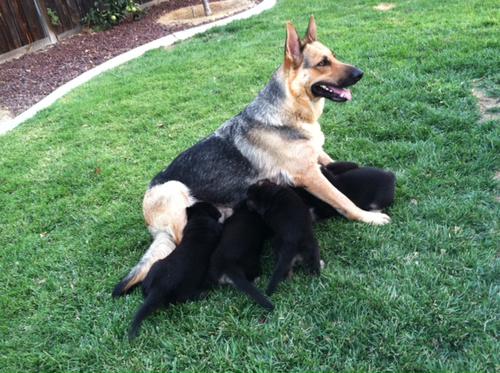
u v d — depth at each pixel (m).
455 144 4.32
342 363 2.58
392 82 5.71
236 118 4.04
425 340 2.60
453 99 5.08
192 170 3.88
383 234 3.47
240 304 3.12
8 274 3.91
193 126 5.96
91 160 5.58
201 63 8.05
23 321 3.38
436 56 6.12
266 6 11.35
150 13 12.57
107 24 11.69
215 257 3.22
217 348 2.83
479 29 6.72
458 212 3.48
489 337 2.52
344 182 3.84
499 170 3.92
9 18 10.23
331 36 7.95
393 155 4.40
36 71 9.56
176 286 3.12
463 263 3.04
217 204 3.95
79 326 3.23
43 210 4.78
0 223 4.71
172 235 3.79
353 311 2.86
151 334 3.01
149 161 5.36
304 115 3.85
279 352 2.71
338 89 3.80
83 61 9.82
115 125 6.43
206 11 11.67
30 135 6.67
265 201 3.39
